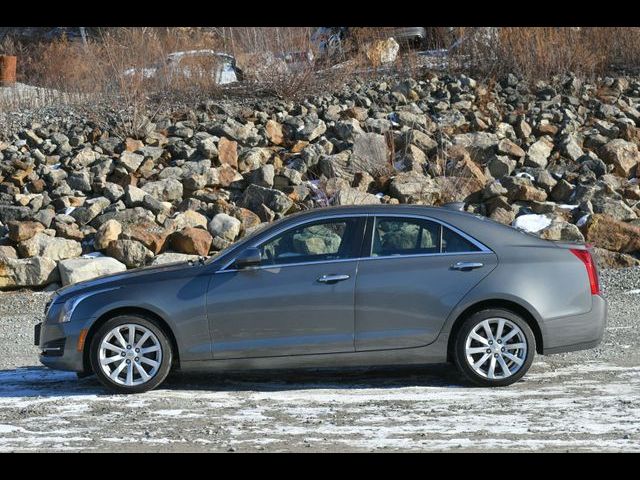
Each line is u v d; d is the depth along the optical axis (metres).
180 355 20.72
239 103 52.47
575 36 57.69
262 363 20.78
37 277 37.12
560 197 44.34
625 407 18.45
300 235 21.23
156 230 40.41
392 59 57.66
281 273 20.83
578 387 20.59
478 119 49.81
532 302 20.72
